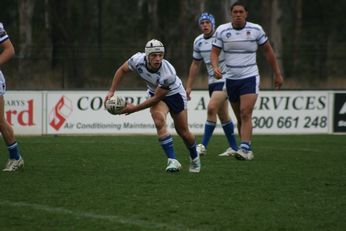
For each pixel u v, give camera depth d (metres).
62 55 86.69
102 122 62.91
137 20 151.62
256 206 25.86
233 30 39.19
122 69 32.22
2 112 33.53
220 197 27.58
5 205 25.77
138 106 31.59
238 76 39.47
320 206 26.03
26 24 117.25
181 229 22.03
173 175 33.47
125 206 25.59
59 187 29.73
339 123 65.94
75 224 22.75
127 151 46.03
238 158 40.28
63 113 62.69
